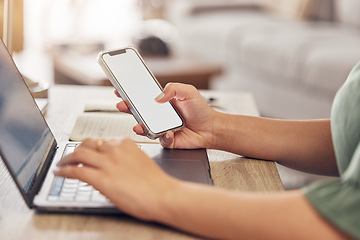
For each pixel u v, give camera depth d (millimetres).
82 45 2689
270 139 897
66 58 2559
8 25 1147
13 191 734
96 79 2148
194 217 592
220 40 3379
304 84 2627
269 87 2934
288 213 547
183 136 898
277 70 2820
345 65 2352
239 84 3238
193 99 880
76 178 652
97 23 4949
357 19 3178
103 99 1259
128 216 667
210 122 899
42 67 3812
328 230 523
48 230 631
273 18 3723
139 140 956
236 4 4023
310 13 3459
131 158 658
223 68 2469
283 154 895
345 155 729
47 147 823
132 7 5094
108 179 636
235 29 3359
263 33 3182
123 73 922
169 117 897
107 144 684
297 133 904
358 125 696
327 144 892
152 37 2633
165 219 612
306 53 2650
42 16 4801
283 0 3707
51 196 684
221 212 581
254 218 561
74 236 620
